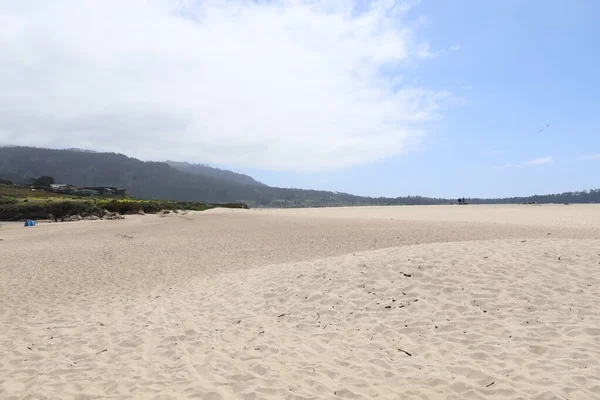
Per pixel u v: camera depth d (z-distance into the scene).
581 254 9.15
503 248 10.23
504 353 5.32
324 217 42.84
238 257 16.45
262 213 58.56
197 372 5.44
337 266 9.94
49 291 11.05
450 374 4.89
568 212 40.62
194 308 8.70
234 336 6.80
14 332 7.64
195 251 18.47
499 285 7.71
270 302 8.45
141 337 6.98
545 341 5.54
